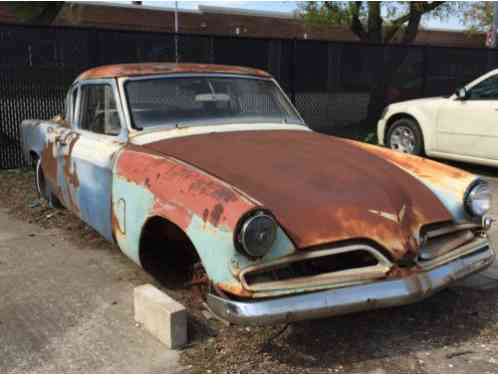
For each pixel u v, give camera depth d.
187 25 32.91
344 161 3.68
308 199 3.14
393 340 3.36
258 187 3.19
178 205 3.13
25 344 3.33
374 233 3.04
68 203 4.91
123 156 3.85
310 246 2.92
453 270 3.23
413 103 8.97
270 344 3.29
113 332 3.46
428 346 3.30
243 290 2.77
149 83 4.32
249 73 4.87
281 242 2.88
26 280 4.30
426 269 3.15
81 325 3.56
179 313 3.24
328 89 11.39
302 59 10.89
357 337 3.39
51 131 5.37
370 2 12.97
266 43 10.36
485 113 7.79
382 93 12.09
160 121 4.19
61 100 8.54
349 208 3.12
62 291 4.09
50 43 8.29
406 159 4.17
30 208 6.30
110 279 4.31
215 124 4.33
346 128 11.81
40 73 8.32
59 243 5.17
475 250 3.45
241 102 4.62
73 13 28.30
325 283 2.90
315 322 3.54
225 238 2.80
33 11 10.02
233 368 3.05
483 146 7.90
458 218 3.54
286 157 3.63
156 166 3.49
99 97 4.52
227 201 2.88
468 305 3.84
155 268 3.74
